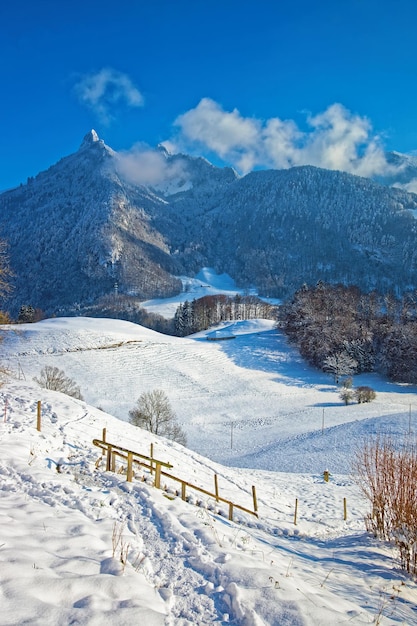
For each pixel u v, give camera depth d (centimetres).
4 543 565
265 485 2309
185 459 2111
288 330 9456
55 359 7462
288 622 495
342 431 4562
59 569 531
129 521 810
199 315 12719
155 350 8481
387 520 1117
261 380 7531
